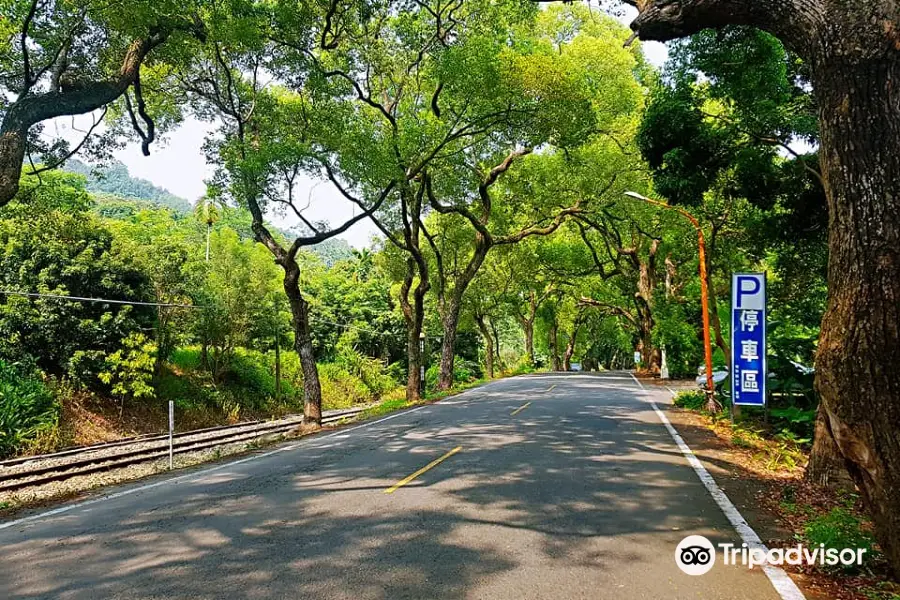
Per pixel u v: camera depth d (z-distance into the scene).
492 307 43.06
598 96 24.23
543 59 16.73
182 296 26.22
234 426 24.27
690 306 29.53
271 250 17.77
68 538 5.93
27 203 16.66
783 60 11.86
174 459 14.23
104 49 11.97
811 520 6.00
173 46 13.09
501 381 33.53
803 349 15.65
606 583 4.40
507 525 5.88
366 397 39.69
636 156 26.53
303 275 49.72
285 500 7.15
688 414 15.74
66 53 10.78
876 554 4.66
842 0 4.41
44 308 20.56
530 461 9.22
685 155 13.01
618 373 43.50
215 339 28.08
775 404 13.71
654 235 30.22
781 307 17.64
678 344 32.03
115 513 6.95
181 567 4.88
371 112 21.94
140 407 23.44
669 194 13.71
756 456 9.68
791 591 4.25
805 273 15.25
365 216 17.66
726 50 11.80
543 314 54.62
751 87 12.02
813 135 11.70
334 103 16.45
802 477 8.20
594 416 15.17
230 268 28.70
